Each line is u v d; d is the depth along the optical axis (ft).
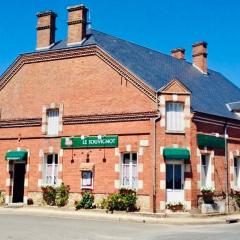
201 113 84.74
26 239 48.14
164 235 54.34
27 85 96.68
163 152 79.77
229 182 91.56
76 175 87.10
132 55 95.14
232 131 94.58
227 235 55.16
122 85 84.79
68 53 92.02
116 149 83.46
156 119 80.18
